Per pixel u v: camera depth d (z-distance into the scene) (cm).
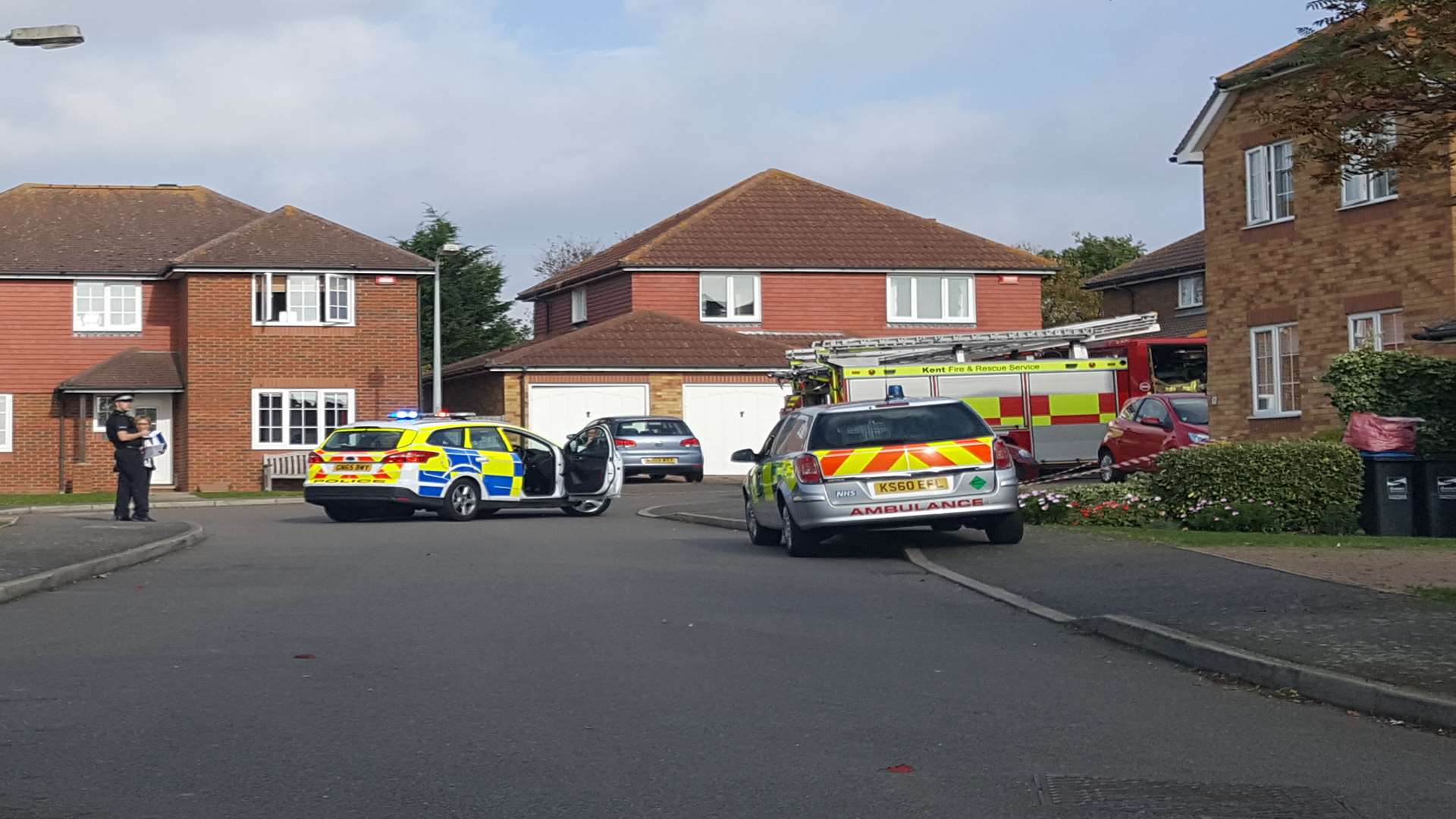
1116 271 5197
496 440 2469
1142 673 895
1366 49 944
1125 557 1410
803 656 953
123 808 592
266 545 1867
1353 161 1036
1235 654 880
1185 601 1108
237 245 3750
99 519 2253
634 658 943
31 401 3825
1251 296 2444
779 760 671
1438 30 911
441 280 5928
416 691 834
